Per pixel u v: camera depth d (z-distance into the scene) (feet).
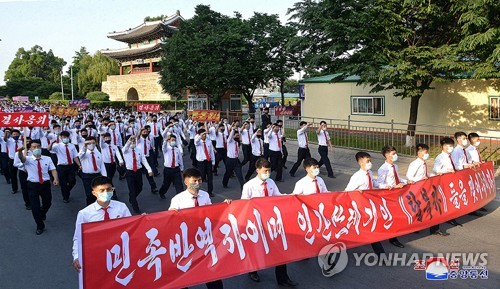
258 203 18.51
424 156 25.48
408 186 23.53
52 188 42.19
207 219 17.17
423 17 48.03
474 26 43.16
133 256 15.40
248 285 19.40
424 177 25.64
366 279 19.51
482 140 57.82
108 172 38.70
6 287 19.35
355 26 48.01
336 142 62.85
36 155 27.84
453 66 43.73
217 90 90.12
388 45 48.70
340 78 57.16
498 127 59.93
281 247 18.57
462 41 42.09
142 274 15.48
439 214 24.70
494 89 59.52
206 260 16.75
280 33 84.64
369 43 47.96
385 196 22.39
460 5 43.93
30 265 22.02
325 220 20.07
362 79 49.49
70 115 70.64
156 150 58.80
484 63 43.42
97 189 16.52
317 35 53.67
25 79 257.96
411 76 46.50
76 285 19.60
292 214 19.20
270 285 19.39
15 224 29.58
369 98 76.07
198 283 16.31
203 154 36.88
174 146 34.58
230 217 17.70
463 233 25.22
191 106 112.68
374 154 53.83
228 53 87.40
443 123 66.28
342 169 46.70
